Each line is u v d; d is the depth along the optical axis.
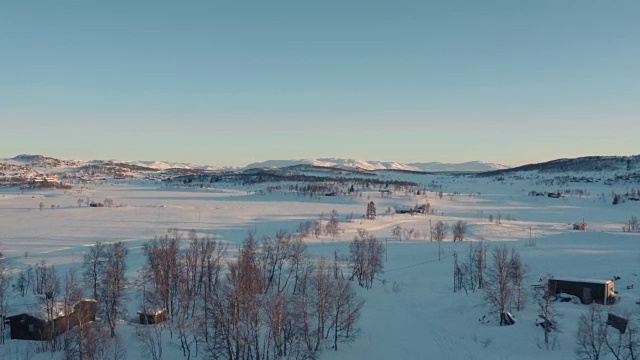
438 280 135.38
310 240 192.38
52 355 83.56
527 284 112.44
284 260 143.25
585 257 135.62
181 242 170.88
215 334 82.44
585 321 76.75
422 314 106.88
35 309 89.94
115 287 98.00
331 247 178.25
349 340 91.75
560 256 138.50
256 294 94.12
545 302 91.00
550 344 81.75
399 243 188.88
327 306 96.44
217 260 120.50
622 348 74.00
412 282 134.62
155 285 107.88
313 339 92.12
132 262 143.50
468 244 180.75
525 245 161.88
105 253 147.25
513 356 80.69
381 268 143.75
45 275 114.31
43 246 178.62
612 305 95.25
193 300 103.06
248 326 83.25
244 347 80.44
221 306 84.25
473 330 92.81
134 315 102.62
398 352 87.38
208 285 110.69
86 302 93.19
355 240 162.38
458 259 153.62
